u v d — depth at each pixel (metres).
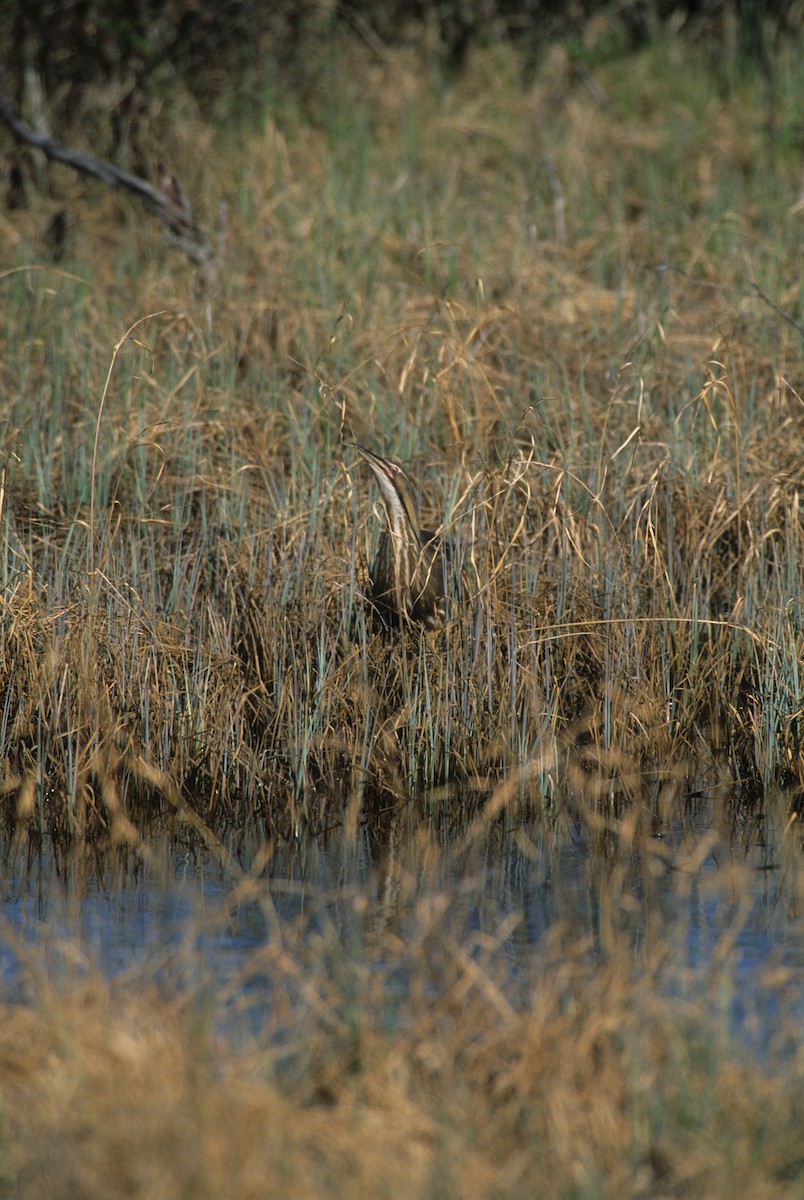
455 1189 5.82
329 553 12.86
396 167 21.75
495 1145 6.20
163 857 10.12
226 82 23.89
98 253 19.56
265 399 15.80
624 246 19.11
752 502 13.68
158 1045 6.57
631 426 14.58
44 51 22.45
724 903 9.10
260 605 12.62
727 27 25.97
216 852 10.21
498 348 16.42
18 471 14.72
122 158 21.44
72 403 15.86
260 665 12.30
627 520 13.20
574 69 25.44
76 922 8.80
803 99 24.11
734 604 12.88
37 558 13.38
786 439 14.61
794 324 15.65
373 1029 7.04
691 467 14.08
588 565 12.59
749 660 12.45
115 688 11.41
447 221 19.70
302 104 24.03
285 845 10.36
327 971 8.02
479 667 11.72
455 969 7.77
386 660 12.23
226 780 11.05
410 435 14.90
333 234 19.08
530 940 8.52
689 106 24.30
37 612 11.63
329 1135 6.17
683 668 12.41
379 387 15.73
